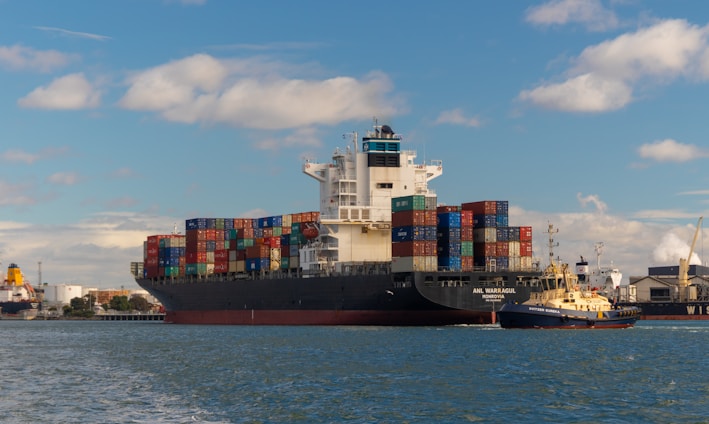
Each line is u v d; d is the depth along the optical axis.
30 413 47.91
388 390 53.97
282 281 125.00
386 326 111.19
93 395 54.19
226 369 66.44
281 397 51.88
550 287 106.81
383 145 119.31
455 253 108.12
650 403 49.09
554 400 50.12
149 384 58.94
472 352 75.88
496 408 47.72
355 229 118.69
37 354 87.38
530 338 90.12
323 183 122.75
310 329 110.69
